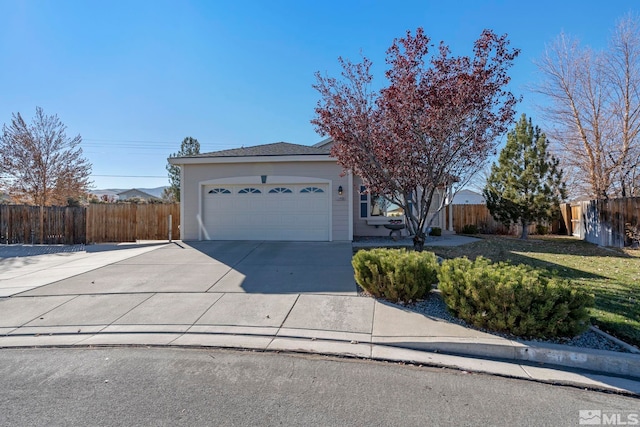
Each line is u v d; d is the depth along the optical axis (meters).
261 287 6.32
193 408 2.78
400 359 3.72
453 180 7.04
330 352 3.88
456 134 6.23
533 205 13.92
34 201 20.08
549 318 3.95
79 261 9.33
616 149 16.69
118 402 2.88
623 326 4.35
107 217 14.30
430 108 6.00
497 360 3.75
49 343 4.21
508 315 4.05
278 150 13.27
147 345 4.12
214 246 10.85
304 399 2.92
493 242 12.95
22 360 3.75
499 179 14.98
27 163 19.56
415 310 5.06
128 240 14.54
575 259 9.42
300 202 12.06
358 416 2.66
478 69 5.82
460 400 2.91
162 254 9.62
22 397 2.97
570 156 17.83
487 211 17.91
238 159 12.08
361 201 14.23
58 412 2.73
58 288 6.46
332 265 7.95
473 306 4.42
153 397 2.96
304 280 6.72
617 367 3.50
